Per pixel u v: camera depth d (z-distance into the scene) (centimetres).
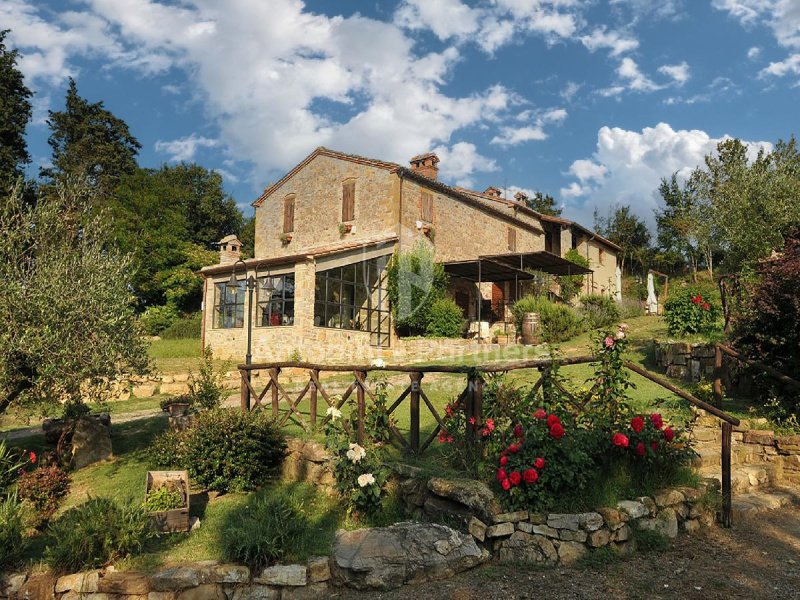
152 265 3072
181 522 542
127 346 723
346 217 2089
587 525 449
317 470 661
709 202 2347
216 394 964
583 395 588
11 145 2295
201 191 4134
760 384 796
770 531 514
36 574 450
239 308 1942
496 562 457
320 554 465
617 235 4362
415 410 605
